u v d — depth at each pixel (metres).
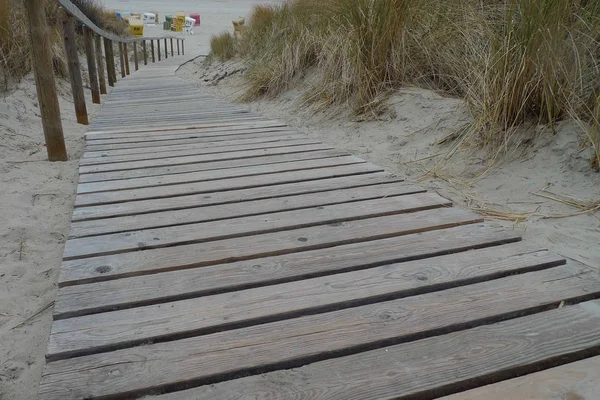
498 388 1.27
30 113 4.94
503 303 1.61
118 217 2.36
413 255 1.93
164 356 1.38
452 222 2.24
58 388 1.25
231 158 3.44
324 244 2.04
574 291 1.67
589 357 1.39
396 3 4.43
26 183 3.20
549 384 1.28
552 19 2.96
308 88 5.70
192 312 1.57
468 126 3.58
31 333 1.73
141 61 15.88
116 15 16.53
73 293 1.67
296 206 2.47
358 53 4.62
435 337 1.46
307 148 3.71
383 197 2.59
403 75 4.59
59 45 7.25
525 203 2.70
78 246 2.03
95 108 6.71
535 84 3.07
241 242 2.07
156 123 5.00
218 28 25.52
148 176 3.03
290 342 1.43
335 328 1.49
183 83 9.39
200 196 2.65
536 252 1.96
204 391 1.26
